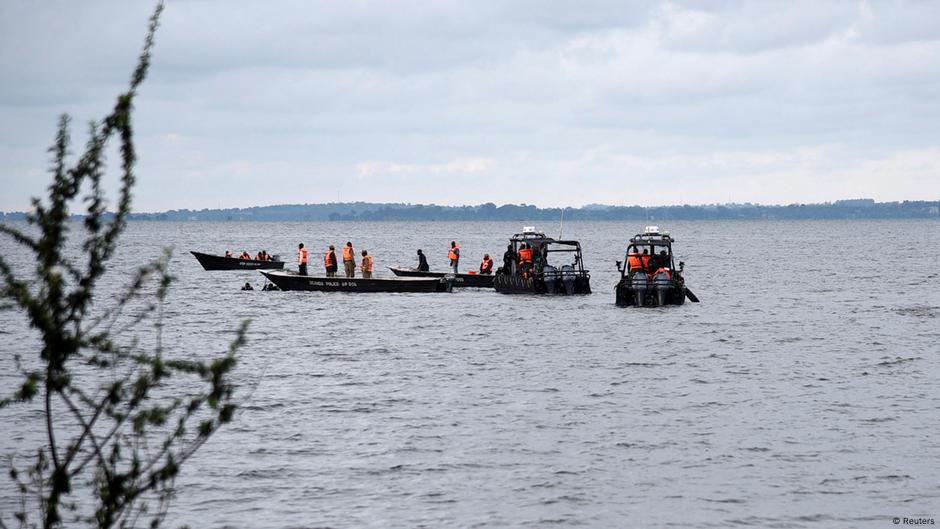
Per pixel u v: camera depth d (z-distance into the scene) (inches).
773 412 3612.2
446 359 4911.4
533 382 4247.0
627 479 2785.4
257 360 4899.1
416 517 2487.7
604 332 5959.6
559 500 2610.7
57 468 1326.3
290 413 3604.8
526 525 2429.9
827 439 3198.8
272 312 7219.5
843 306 7716.5
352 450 3083.2
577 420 3491.6
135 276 1375.5
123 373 4160.9
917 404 3732.8
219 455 3014.3
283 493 2667.3
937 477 2773.1
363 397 3905.0
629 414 3590.1
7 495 2568.9
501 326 6274.6
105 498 1331.2
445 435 3277.6
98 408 1336.1
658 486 2721.5
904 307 7647.6
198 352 5191.9
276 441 3189.0
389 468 2893.7
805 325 6348.4
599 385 4173.2
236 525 2422.5
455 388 4109.3
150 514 2480.3
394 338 5718.5
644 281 7416.3
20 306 1249.4
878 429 3331.7
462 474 2837.1
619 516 2491.4
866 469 2859.3
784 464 2918.3
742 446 3120.1
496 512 2522.1
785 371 4512.8
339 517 2481.5
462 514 2508.6
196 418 3469.5
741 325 6333.7
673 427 3376.0
